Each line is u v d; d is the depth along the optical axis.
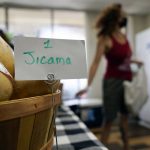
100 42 1.11
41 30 3.23
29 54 0.31
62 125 0.83
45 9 3.18
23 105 0.25
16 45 0.31
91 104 2.63
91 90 3.21
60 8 3.17
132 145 1.89
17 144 0.26
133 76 1.24
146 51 2.52
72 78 0.34
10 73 0.31
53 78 0.32
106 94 1.15
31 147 0.29
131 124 2.67
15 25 3.13
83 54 0.35
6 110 0.24
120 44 1.12
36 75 0.31
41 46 0.32
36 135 0.29
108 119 1.14
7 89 0.26
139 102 1.21
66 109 1.28
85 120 2.59
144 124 2.64
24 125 0.26
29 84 0.30
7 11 3.04
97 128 2.54
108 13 1.12
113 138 1.99
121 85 1.14
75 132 0.72
